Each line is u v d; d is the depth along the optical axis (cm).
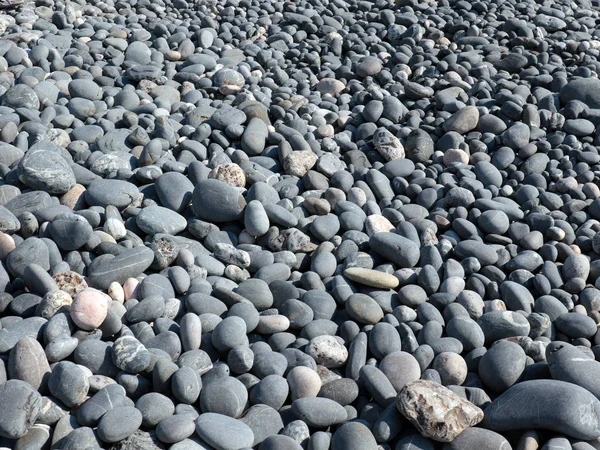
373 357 102
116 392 87
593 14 247
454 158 156
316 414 88
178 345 98
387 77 191
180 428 82
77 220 115
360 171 150
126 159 143
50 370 91
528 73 193
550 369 94
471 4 240
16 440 82
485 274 122
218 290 109
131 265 112
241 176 138
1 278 108
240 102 171
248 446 83
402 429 88
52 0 222
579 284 120
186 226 128
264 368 96
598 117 168
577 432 83
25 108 155
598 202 141
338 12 238
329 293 115
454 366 97
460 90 180
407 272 119
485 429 86
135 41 200
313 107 172
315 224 128
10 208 122
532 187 147
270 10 242
